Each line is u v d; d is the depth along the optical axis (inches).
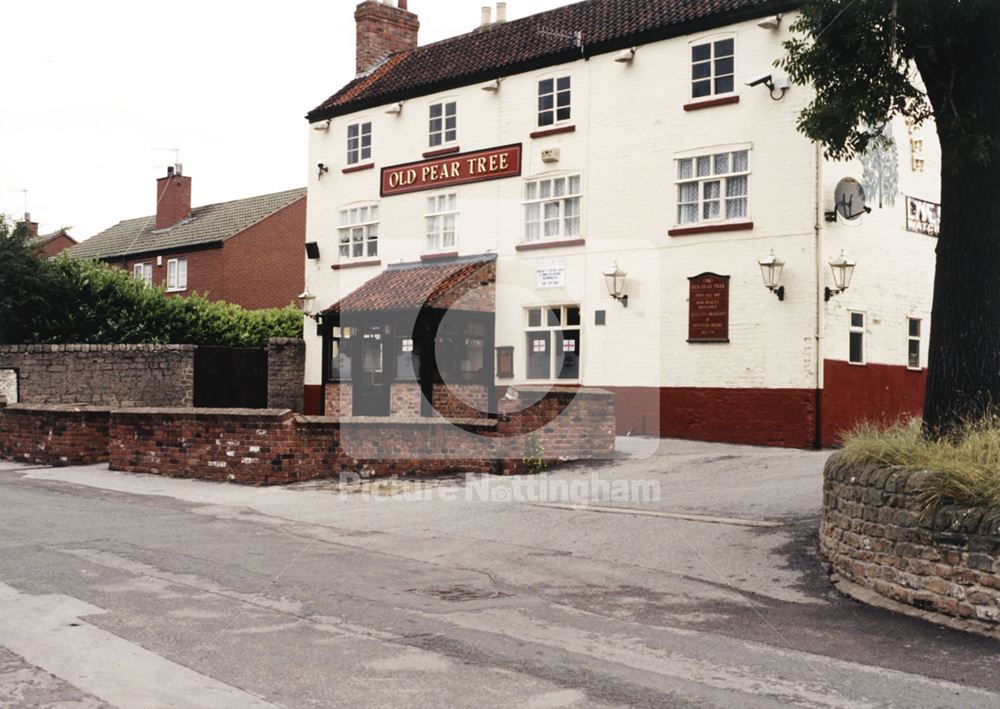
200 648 249.0
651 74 829.8
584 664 241.6
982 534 283.6
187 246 1562.5
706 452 695.1
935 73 385.1
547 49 902.4
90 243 1857.8
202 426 642.8
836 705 211.6
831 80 424.8
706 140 794.2
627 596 326.0
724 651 257.0
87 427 756.6
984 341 370.0
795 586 340.8
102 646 249.8
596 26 888.3
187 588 323.0
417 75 1027.9
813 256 734.5
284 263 1589.6
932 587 298.5
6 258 1043.3
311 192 1112.2
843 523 348.2
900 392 818.2
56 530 448.5
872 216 791.7
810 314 733.9
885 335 803.4
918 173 848.9
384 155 1038.4
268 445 606.5
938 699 217.3
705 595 328.2
